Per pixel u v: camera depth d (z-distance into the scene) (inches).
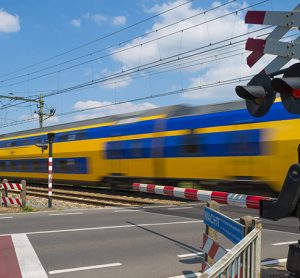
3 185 722.8
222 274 123.6
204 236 226.7
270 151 628.7
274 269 281.6
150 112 882.8
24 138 1341.0
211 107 749.3
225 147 702.5
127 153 904.3
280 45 173.9
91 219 525.0
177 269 285.6
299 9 168.4
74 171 1067.9
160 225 475.8
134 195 984.3
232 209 657.6
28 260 308.5
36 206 751.7
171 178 800.3
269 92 181.8
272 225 487.2
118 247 353.7
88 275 271.3
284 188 186.9
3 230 438.3
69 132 1110.4
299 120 599.8
